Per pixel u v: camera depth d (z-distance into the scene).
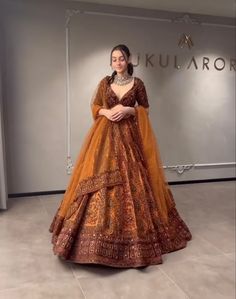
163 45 4.53
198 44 4.70
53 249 2.52
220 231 3.14
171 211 2.90
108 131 2.66
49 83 4.11
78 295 2.08
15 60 3.96
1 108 3.70
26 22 3.94
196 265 2.48
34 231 3.08
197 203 4.00
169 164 4.81
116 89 2.72
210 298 2.08
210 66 4.80
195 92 4.79
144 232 2.46
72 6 4.08
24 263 2.46
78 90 4.23
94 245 2.30
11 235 2.97
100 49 4.25
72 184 2.68
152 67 4.52
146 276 2.31
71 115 4.25
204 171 5.02
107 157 2.55
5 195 3.64
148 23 4.41
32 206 3.82
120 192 2.49
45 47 4.04
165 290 2.15
